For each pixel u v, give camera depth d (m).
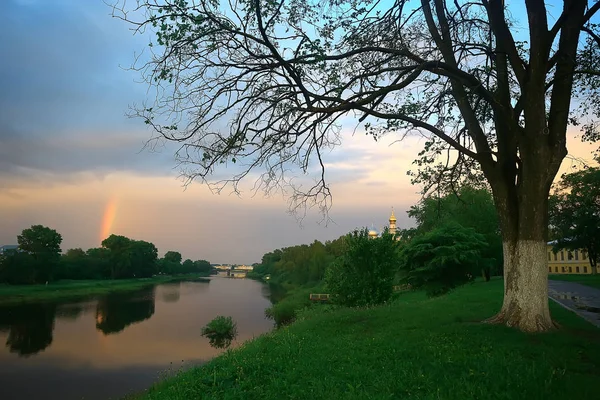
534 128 10.86
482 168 12.11
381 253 22.11
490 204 37.25
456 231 28.05
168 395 8.38
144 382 21.73
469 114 12.32
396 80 11.02
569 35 11.05
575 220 40.84
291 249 104.12
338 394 6.75
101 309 55.25
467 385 6.61
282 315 42.09
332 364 8.59
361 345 10.17
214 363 10.26
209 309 54.16
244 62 10.58
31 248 85.38
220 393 7.75
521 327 10.63
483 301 17.70
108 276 114.75
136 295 77.25
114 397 19.28
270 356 9.81
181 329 38.53
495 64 12.40
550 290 27.36
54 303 62.22
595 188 35.41
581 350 8.61
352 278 22.06
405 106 12.05
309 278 83.62
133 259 116.06
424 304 18.00
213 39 10.07
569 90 11.09
